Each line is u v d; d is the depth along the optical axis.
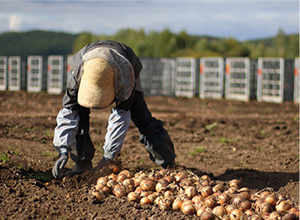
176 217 5.10
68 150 6.07
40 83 32.44
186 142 11.10
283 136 12.01
